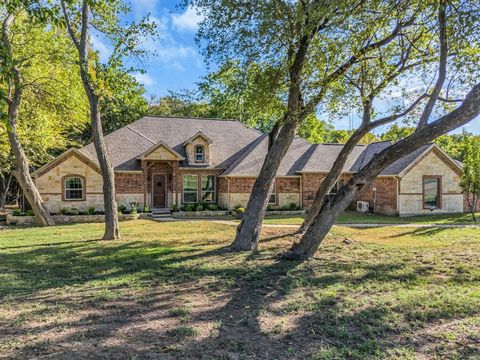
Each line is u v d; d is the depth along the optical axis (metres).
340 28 9.33
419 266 8.74
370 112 12.23
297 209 24.80
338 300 6.12
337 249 11.26
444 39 8.52
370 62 11.81
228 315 5.42
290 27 9.24
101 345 4.34
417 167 23.06
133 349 4.24
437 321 5.13
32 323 5.05
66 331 4.77
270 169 11.44
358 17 9.07
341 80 11.57
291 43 9.73
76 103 19.72
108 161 14.17
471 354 4.11
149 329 4.86
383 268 8.53
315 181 25.66
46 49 18.14
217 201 25.89
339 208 9.70
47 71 19.19
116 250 11.23
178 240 13.51
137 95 14.62
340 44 9.95
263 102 11.12
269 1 8.78
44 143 22.30
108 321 5.16
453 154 30.36
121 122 34.72
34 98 19.53
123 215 21.31
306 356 4.09
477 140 20.36
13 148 18.45
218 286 7.08
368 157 26.62
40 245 12.49
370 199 25.47
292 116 10.88
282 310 5.63
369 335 4.67
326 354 4.09
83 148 23.80
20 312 5.52
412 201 23.00
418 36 11.21
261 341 4.50
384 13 8.87
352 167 26.30
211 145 26.78
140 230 16.61
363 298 6.21
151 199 24.61
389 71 11.62
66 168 21.88
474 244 12.30
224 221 20.28
